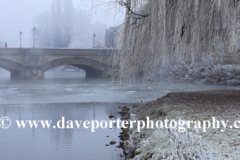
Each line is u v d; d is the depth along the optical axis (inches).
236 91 640.4
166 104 422.0
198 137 224.4
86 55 2102.6
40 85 1508.4
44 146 364.2
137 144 315.0
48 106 744.3
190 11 370.0
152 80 444.1
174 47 402.6
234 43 343.0
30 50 2010.3
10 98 941.8
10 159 315.6
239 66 1549.0
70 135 421.4
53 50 2053.4
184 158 210.5
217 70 1581.0
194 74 1700.3
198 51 400.8
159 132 303.9
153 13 376.5
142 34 426.0
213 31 398.6
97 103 810.8
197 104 400.8
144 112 457.4
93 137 408.5
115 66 447.5
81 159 311.4
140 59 434.6
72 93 1103.0
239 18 340.8
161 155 237.6
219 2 329.7
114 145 365.4
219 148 214.8
